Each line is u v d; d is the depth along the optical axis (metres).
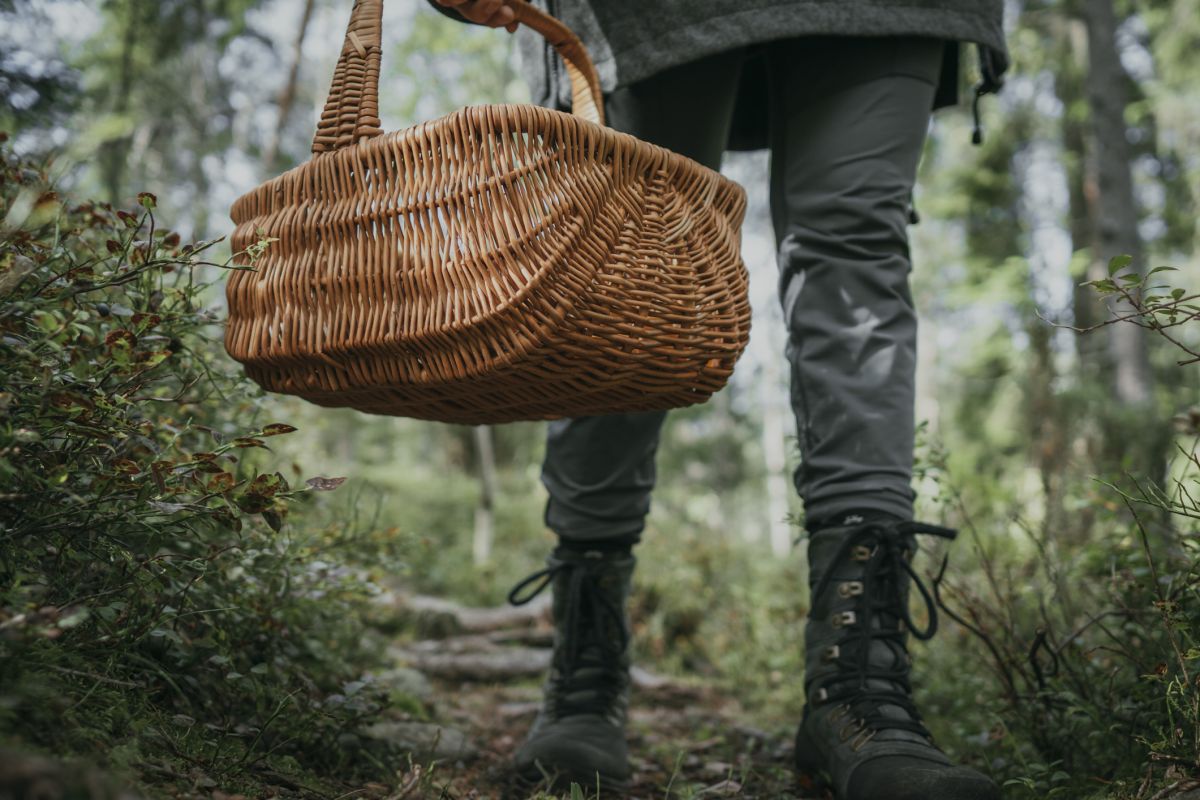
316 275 1.16
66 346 1.07
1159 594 1.37
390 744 1.61
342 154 1.16
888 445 1.53
